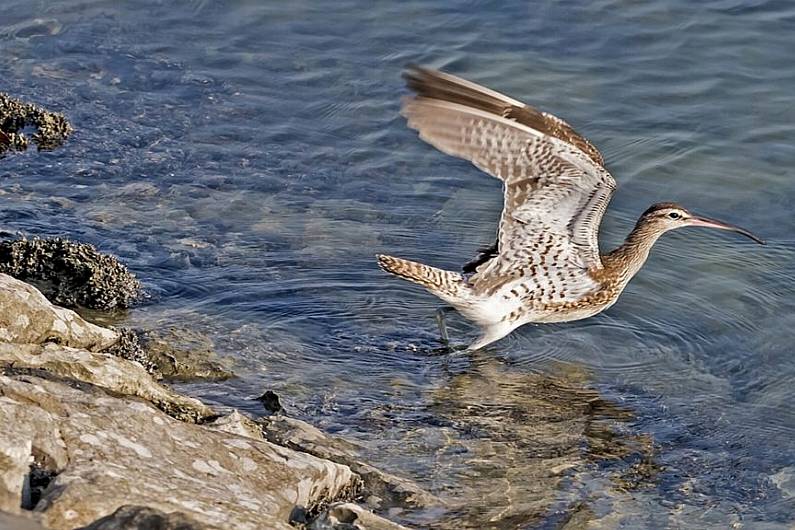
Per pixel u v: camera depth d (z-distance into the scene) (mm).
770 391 13297
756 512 11250
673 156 17578
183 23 21031
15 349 10914
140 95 19250
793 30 20156
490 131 12438
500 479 11570
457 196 17141
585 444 12297
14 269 14305
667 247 15961
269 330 14055
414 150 18109
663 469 11891
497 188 17328
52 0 21672
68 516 8289
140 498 8703
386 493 10969
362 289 15078
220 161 17781
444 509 10898
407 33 20500
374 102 19031
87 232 15789
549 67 19531
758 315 14648
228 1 21516
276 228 16266
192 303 14453
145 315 14055
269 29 20797
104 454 9227
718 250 15867
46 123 18109
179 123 18625
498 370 13727
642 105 18656
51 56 20125
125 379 11148
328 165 17766
